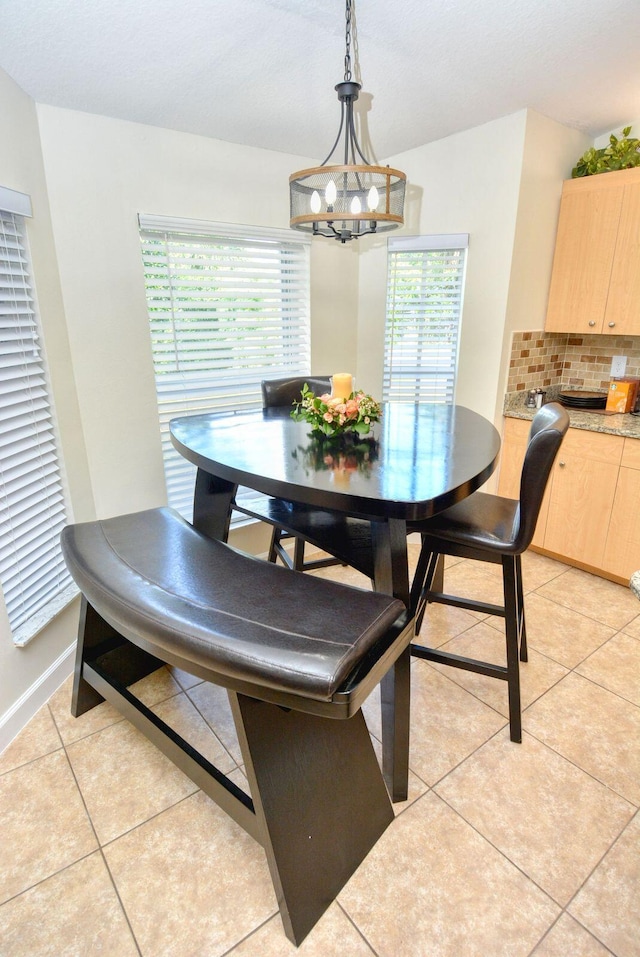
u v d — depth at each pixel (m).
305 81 2.10
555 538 3.00
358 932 1.24
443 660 1.79
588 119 2.67
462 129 2.69
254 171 2.63
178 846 1.45
